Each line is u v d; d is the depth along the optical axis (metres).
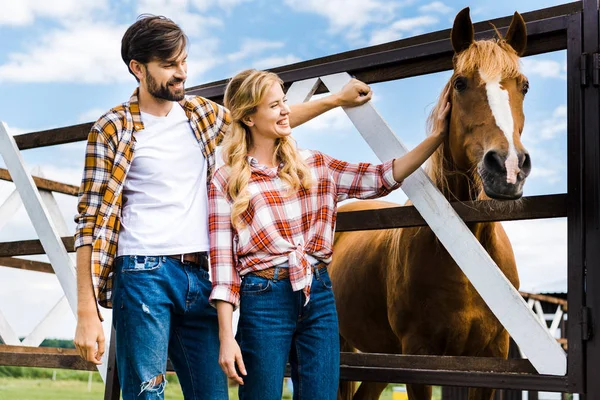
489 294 2.16
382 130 2.41
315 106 2.42
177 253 1.84
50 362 2.98
